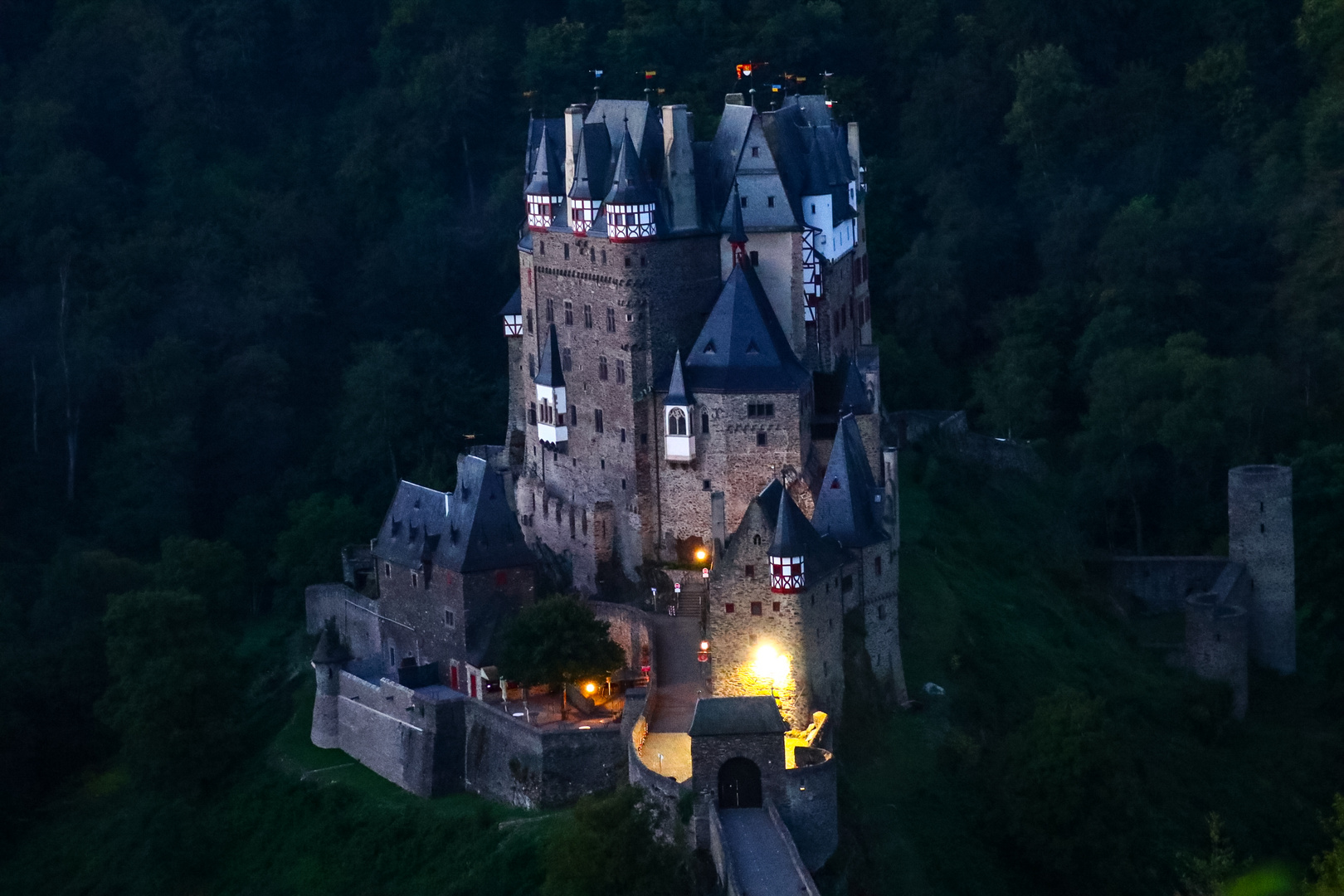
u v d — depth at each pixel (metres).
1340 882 171.88
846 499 170.12
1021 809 165.88
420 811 171.62
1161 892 171.50
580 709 171.75
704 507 187.12
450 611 181.50
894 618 175.00
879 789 163.12
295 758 188.75
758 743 146.12
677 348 189.12
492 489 182.88
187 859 183.12
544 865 155.75
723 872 142.25
